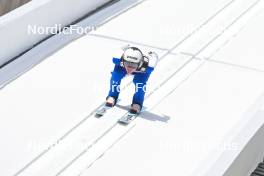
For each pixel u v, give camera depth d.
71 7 18.31
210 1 20.08
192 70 15.49
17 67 15.84
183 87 14.62
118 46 16.97
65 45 17.06
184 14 19.05
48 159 11.97
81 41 17.30
